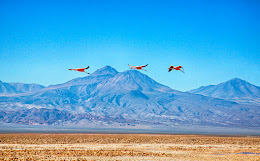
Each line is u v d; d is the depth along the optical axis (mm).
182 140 124000
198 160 63625
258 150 85188
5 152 68938
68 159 60719
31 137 129625
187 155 71000
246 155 73500
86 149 79250
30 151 71812
